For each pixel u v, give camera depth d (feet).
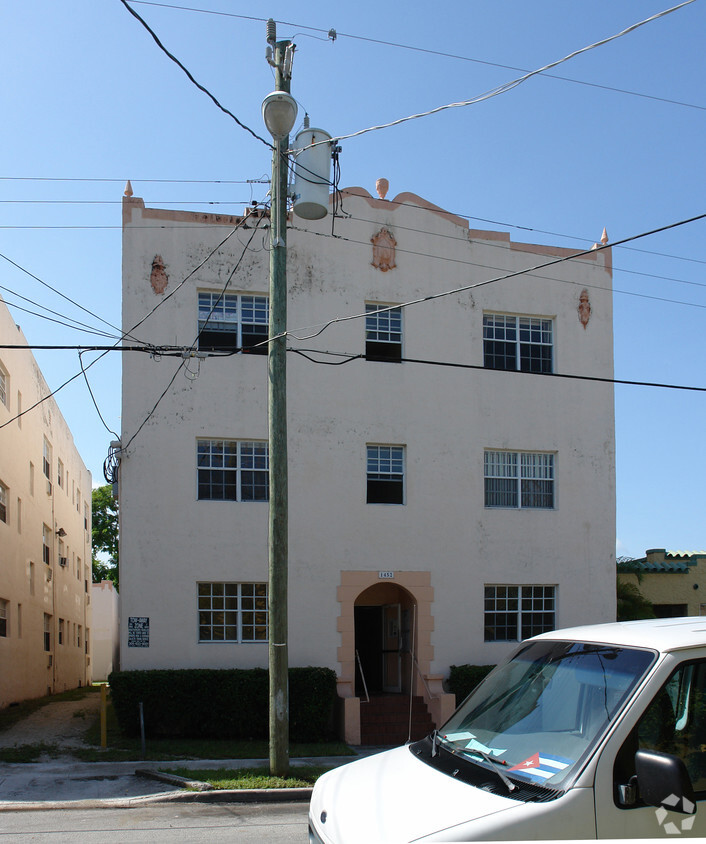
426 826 11.76
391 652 64.69
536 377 66.03
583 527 65.26
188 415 57.77
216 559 56.90
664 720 12.60
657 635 13.83
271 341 42.34
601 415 67.15
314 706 54.08
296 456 59.47
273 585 40.86
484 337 65.36
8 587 73.31
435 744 15.28
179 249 58.95
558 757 12.72
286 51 42.91
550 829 11.41
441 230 64.95
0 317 69.87
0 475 70.03
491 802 12.05
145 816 34.14
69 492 114.01
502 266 66.08
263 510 58.23
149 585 55.57
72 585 116.16
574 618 63.93
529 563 63.46
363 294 62.39
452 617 60.90
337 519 59.57
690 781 11.62
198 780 39.11
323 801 14.40
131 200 58.75
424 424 62.59
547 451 65.41
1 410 70.49
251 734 53.06
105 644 147.54
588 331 67.62
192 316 58.59
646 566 82.79
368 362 62.08
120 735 53.72
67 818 33.78
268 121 40.91
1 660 70.79
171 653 55.31
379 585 65.82
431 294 63.98
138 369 57.41
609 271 69.00
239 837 30.25
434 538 61.46
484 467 64.13
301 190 43.27
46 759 46.21
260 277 60.03
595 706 13.20
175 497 56.80
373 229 63.36
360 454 60.85
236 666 56.29
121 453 56.34
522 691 15.15
